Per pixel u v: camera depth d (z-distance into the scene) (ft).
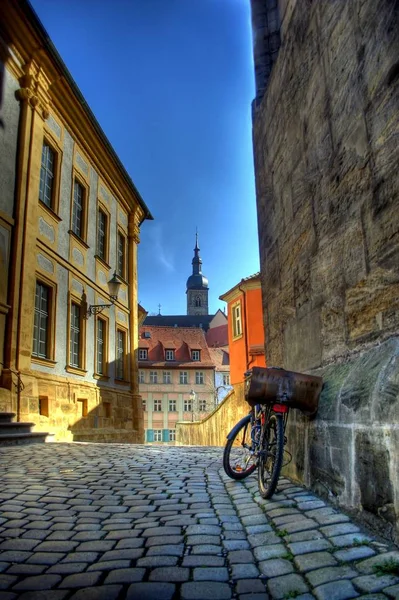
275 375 12.53
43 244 39.81
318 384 12.25
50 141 42.50
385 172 9.82
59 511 12.17
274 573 7.61
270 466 12.84
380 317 10.07
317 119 13.83
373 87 10.36
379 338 10.12
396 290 9.41
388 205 9.70
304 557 8.05
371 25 10.45
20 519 11.41
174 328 213.87
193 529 10.31
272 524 10.21
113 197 60.23
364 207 10.80
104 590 7.24
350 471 9.86
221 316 277.23
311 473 12.47
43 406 38.27
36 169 38.88
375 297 10.28
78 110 46.91
